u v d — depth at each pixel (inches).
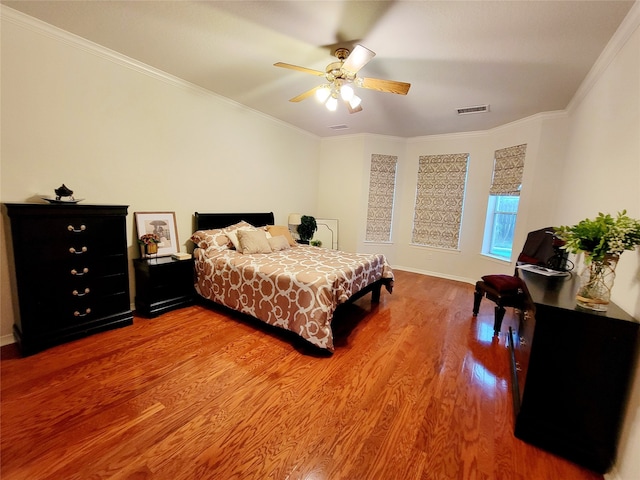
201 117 142.3
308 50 98.3
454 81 114.2
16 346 90.9
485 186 187.2
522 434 63.2
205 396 73.4
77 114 101.2
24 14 85.0
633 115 67.9
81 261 96.0
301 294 99.3
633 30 70.6
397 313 136.3
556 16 73.1
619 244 54.6
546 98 126.8
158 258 126.6
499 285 113.3
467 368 91.1
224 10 79.0
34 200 93.9
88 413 65.6
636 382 53.0
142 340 100.1
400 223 230.1
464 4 70.7
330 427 65.0
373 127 194.2
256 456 56.7
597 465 57.3
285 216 205.9
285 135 195.6
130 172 118.2
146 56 108.9
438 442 61.9
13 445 56.6
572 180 122.7
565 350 59.3
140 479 50.9
